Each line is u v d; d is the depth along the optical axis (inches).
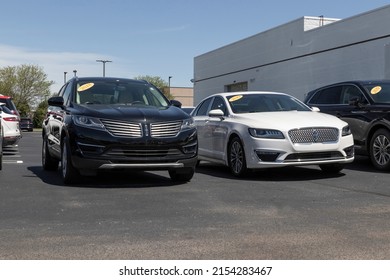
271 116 344.8
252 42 1492.4
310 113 355.6
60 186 305.9
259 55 1454.2
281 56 1336.1
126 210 235.0
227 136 356.5
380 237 184.5
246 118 349.1
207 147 393.1
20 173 378.0
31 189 294.4
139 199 261.9
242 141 336.2
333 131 328.5
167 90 3147.1
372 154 374.6
